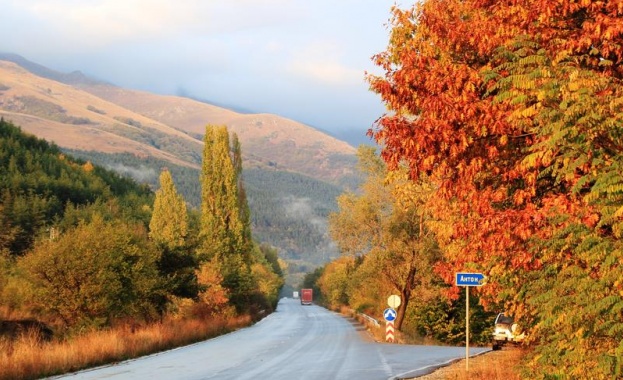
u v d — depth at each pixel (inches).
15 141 6688.0
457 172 474.6
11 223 3909.9
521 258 417.7
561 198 379.2
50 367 850.8
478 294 693.3
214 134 2797.7
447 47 488.4
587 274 356.2
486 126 436.8
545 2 399.9
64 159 7180.1
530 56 390.3
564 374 381.7
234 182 2780.5
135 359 1079.0
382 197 1696.6
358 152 1712.6
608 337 361.7
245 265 2763.3
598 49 401.4
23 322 1312.7
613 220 338.0
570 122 348.8
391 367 909.2
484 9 489.7
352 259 1817.2
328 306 5787.4
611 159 343.9
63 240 1381.6
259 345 1437.0
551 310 365.4
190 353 1210.0
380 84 489.4
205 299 2295.8
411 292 1818.4
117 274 1425.9
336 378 772.0
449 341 1927.9
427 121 442.6
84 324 1330.0
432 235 1675.7
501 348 1320.1
